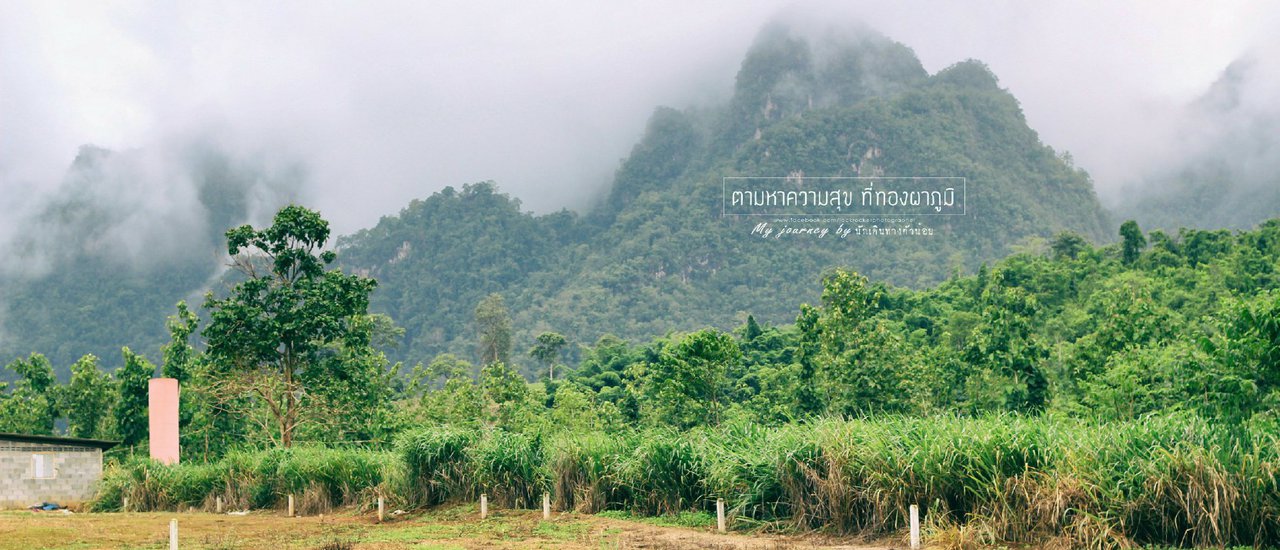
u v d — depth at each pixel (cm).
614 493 2102
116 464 3719
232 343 4231
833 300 4325
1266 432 1313
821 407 4156
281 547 1742
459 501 2411
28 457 3544
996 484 1420
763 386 6041
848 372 4131
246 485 2925
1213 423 1377
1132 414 3022
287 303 4319
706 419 4191
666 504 1956
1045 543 1349
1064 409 3750
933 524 1472
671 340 11150
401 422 4609
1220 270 7831
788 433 1745
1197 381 1500
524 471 2297
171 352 5253
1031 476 1416
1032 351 3969
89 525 2311
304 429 4484
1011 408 3797
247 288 4378
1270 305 1458
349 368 4466
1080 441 1404
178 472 3136
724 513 1777
